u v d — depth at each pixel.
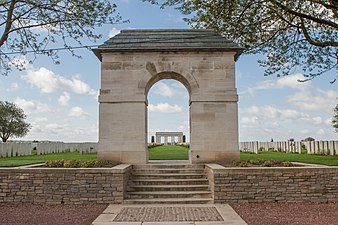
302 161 16.17
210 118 14.28
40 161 17.50
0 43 9.41
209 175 12.06
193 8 11.79
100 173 11.02
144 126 14.28
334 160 16.89
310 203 10.90
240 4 11.03
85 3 10.12
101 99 14.37
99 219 8.74
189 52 14.54
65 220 8.73
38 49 10.71
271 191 10.97
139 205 10.66
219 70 14.49
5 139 54.16
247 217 8.97
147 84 14.73
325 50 11.62
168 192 11.57
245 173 11.00
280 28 12.09
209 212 9.58
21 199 10.97
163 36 15.23
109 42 14.78
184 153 25.83
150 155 23.06
